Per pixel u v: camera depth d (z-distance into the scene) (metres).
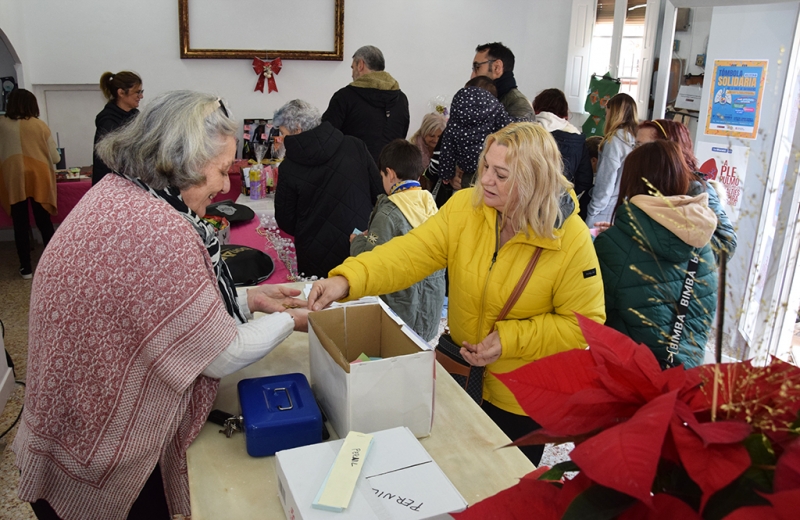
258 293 1.59
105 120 4.09
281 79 6.02
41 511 1.33
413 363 1.19
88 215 1.14
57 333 1.13
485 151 1.54
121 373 1.15
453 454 1.21
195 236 1.18
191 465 1.17
